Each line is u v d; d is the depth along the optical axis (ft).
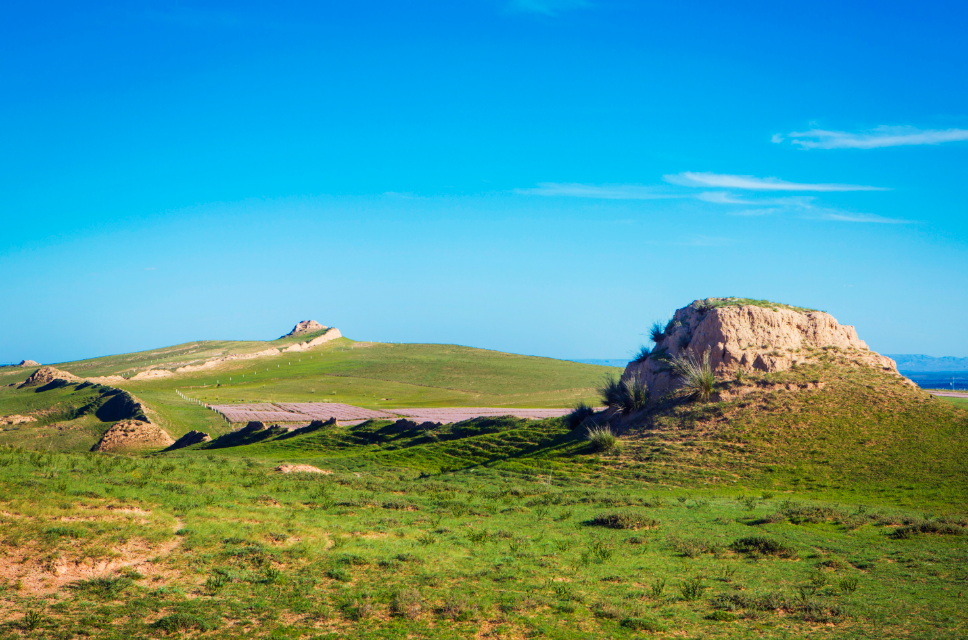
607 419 168.66
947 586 55.31
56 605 45.19
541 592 54.49
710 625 47.09
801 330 171.01
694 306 186.91
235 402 449.89
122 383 598.75
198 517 70.90
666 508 97.91
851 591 54.65
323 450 212.84
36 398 446.19
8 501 62.64
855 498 100.12
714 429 141.69
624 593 54.90
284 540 66.69
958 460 107.34
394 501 97.50
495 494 115.03
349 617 47.21
